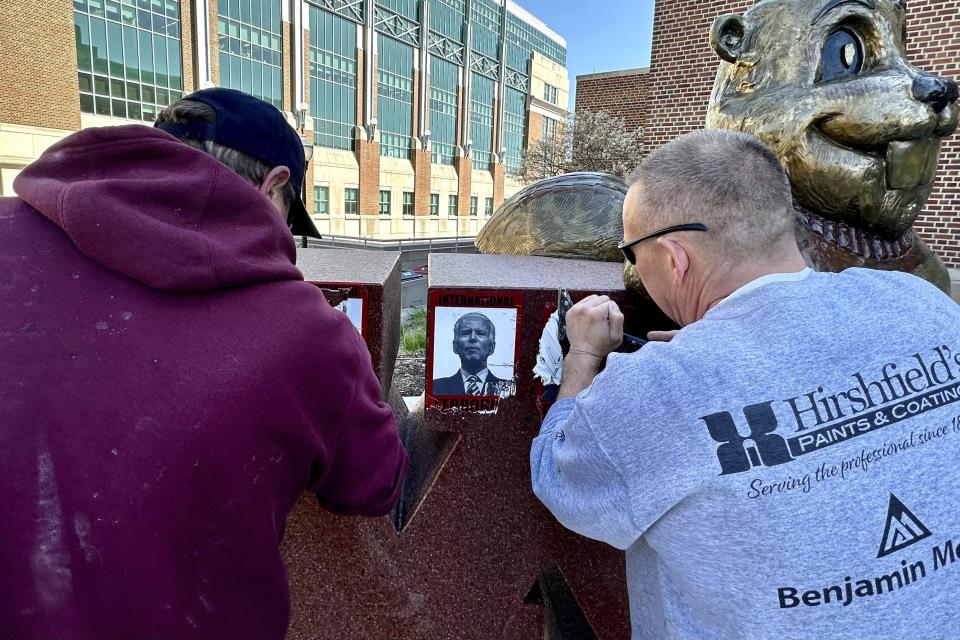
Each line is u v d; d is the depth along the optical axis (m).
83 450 0.72
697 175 1.01
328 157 28.09
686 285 1.08
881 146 1.74
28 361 0.73
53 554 0.72
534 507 1.80
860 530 0.83
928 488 0.86
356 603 1.83
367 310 1.68
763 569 0.84
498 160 41.38
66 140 0.87
